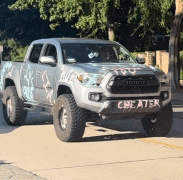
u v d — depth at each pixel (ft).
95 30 101.04
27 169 27.17
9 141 35.83
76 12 91.25
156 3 86.12
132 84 34.76
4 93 44.19
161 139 36.76
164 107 37.17
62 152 31.83
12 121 43.29
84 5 91.76
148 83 35.29
